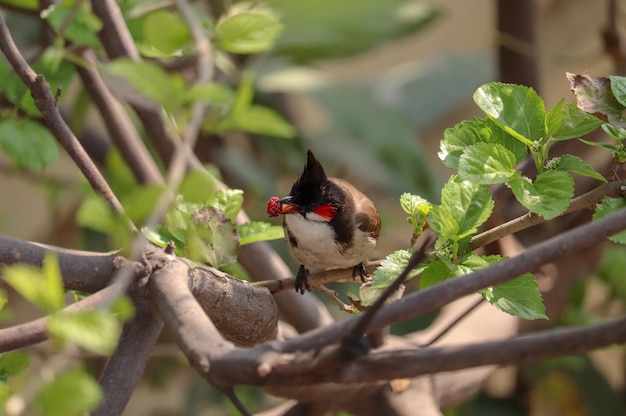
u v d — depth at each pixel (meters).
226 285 5.11
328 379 4.62
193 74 5.38
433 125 6.17
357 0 5.65
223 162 5.70
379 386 5.32
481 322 5.42
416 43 7.50
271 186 5.74
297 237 5.34
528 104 5.09
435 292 4.81
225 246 5.11
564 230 5.48
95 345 4.45
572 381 5.85
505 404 5.87
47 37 5.39
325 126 5.94
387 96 6.03
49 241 5.75
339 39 5.70
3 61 5.25
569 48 6.18
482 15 7.34
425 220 5.12
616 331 4.10
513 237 5.51
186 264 5.09
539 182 5.06
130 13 5.36
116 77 5.20
